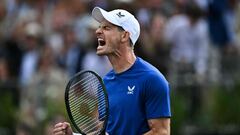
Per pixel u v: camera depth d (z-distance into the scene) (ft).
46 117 95.35
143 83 57.98
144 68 58.44
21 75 105.70
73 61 103.19
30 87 101.60
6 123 101.40
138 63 58.70
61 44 108.37
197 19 105.40
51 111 95.35
